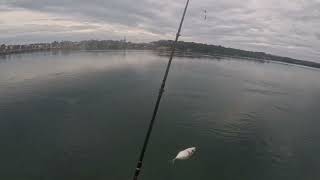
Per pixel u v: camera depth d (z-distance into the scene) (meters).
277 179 23.50
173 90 46.84
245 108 40.38
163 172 23.38
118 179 22.52
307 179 23.75
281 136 31.53
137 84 48.91
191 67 77.56
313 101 50.97
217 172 23.89
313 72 126.50
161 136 29.17
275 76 85.62
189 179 22.75
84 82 48.66
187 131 30.62
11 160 24.50
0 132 29.16
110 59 81.12
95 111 35.03
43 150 26.05
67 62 71.62
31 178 22.38
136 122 32.22
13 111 34.47
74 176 22.75
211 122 33.44
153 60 84.50
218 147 27.70
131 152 26.06
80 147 26.64
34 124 31.03
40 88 44.22
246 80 66.81
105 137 28.50
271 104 44.69
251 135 30.94
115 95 41.62
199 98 43.31
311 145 29.92
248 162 25.59
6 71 57.69
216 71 75.94
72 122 31.72
